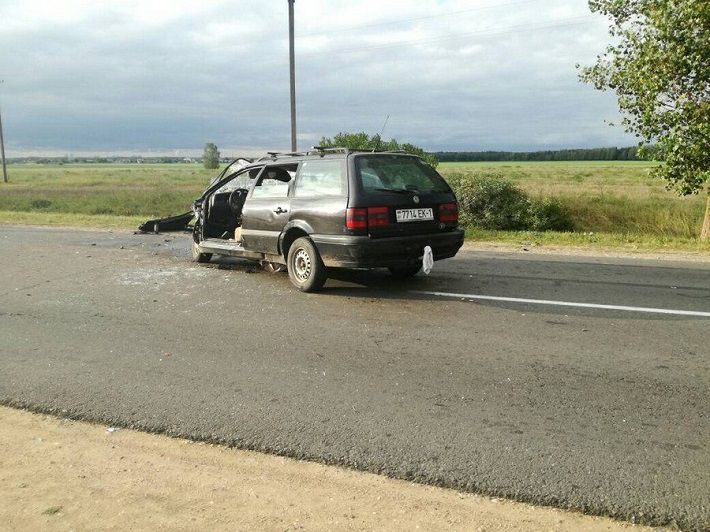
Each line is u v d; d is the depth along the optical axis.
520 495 2.91
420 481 3.07
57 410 4.06
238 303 7.06
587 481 3.02
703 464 3.17
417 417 3.83
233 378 4.59
